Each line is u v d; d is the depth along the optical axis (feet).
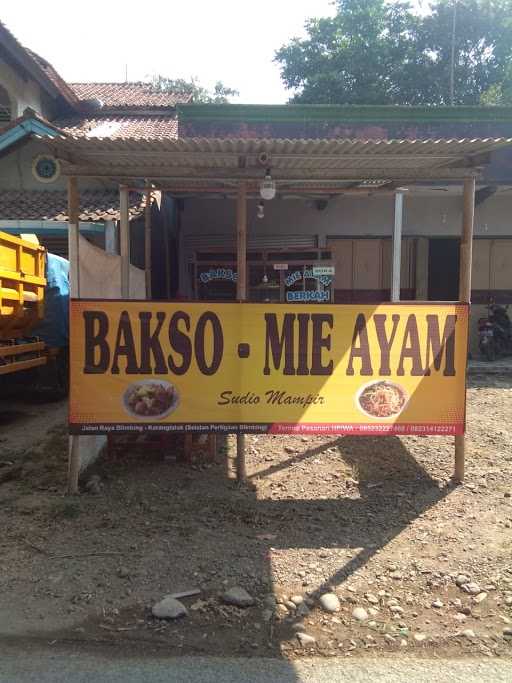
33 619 10.83
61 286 29.81
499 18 75.25
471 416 24.98
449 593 11.82
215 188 21.67
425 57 76.74
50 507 15.55
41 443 21.74
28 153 40.42
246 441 21.35
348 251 40.27
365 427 16.93
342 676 9.45
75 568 12.56
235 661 9.79
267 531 14.37
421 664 9.77
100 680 9.29
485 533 14.26
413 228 39.65
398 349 16.87
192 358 16.63
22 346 26.43
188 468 18.54
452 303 16.81
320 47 79.61
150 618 10.89
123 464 18.84
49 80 48.80
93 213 35.01
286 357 16.75
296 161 16.05
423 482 17.48
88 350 16.43
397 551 13.43
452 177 16.47
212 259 33.91
